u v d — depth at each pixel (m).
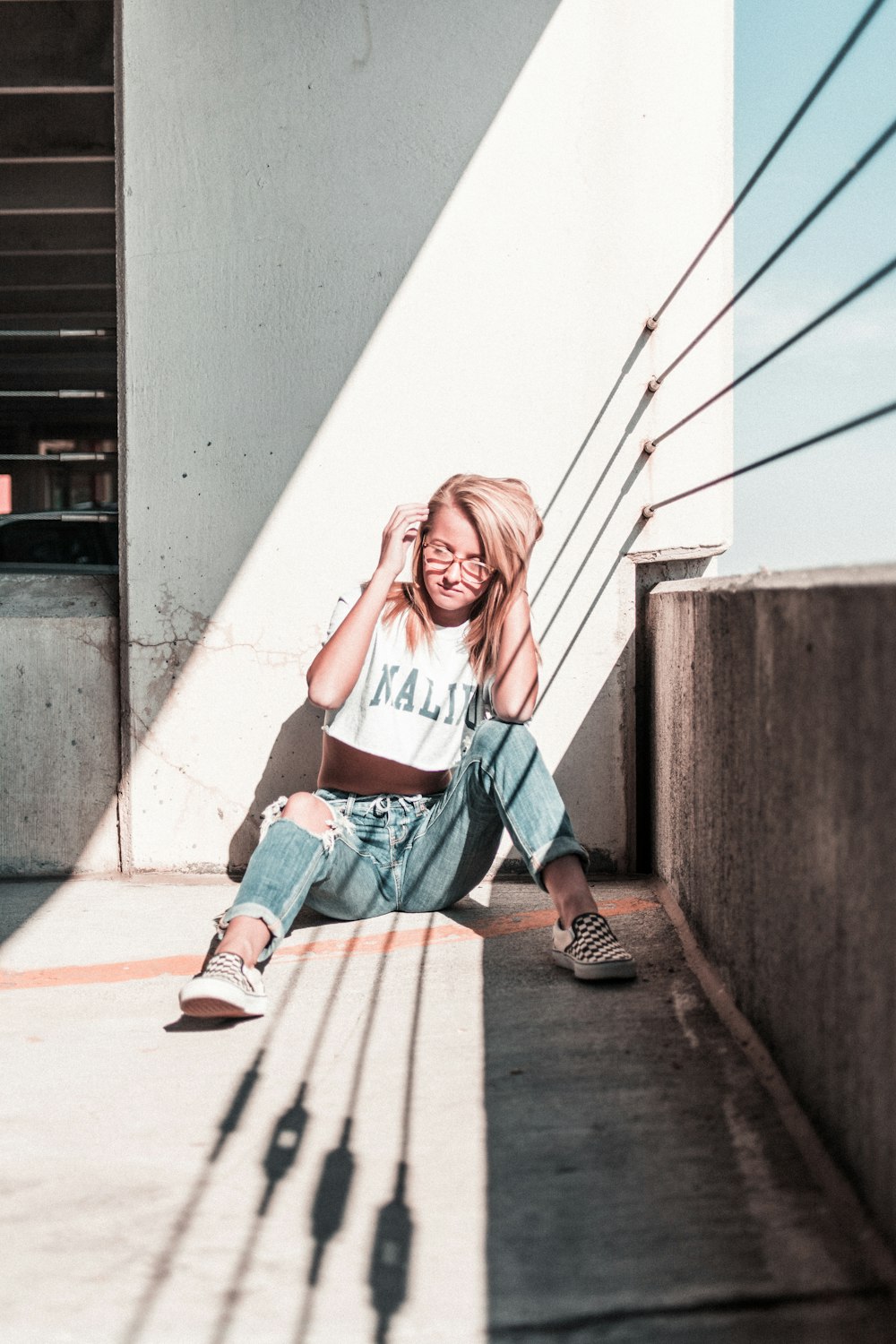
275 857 2.44
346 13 3.27
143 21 3.30
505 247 3.30
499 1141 1.74
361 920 2.95
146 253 3.34
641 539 3.35
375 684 2.77
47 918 3.05
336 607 2.90
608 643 3.38
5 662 3.46
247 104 3.30
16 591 3.56
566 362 3.32
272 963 2.63
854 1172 1.47
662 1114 1.80
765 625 1.91
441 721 2.79
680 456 3.34
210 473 3.37
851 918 1.47
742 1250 1.41
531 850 2.56
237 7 3.29
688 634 2.69
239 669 3.40
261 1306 1.34
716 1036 2.10
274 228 3.32
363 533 3.36
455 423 3.34
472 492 2.66
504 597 2.74
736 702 2.15
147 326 3.36
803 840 1.70
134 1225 1.53
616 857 3.42
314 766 3.41
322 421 3.35
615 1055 2.04
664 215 3.29
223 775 3.43
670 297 3.08
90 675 3.47
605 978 2.40
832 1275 1.34
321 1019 2.28
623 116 3.26
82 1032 2.25
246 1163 1.70
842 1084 1.51
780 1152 1.64
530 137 3.27
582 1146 1.71
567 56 3.26
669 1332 1.26
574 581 3.36
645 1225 1.48
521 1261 1.42
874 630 1.37
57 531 4.13
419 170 3.29
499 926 2.90
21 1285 1.39
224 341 3.35
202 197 3.32
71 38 3.50
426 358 3.33
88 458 4.09
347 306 3.33
